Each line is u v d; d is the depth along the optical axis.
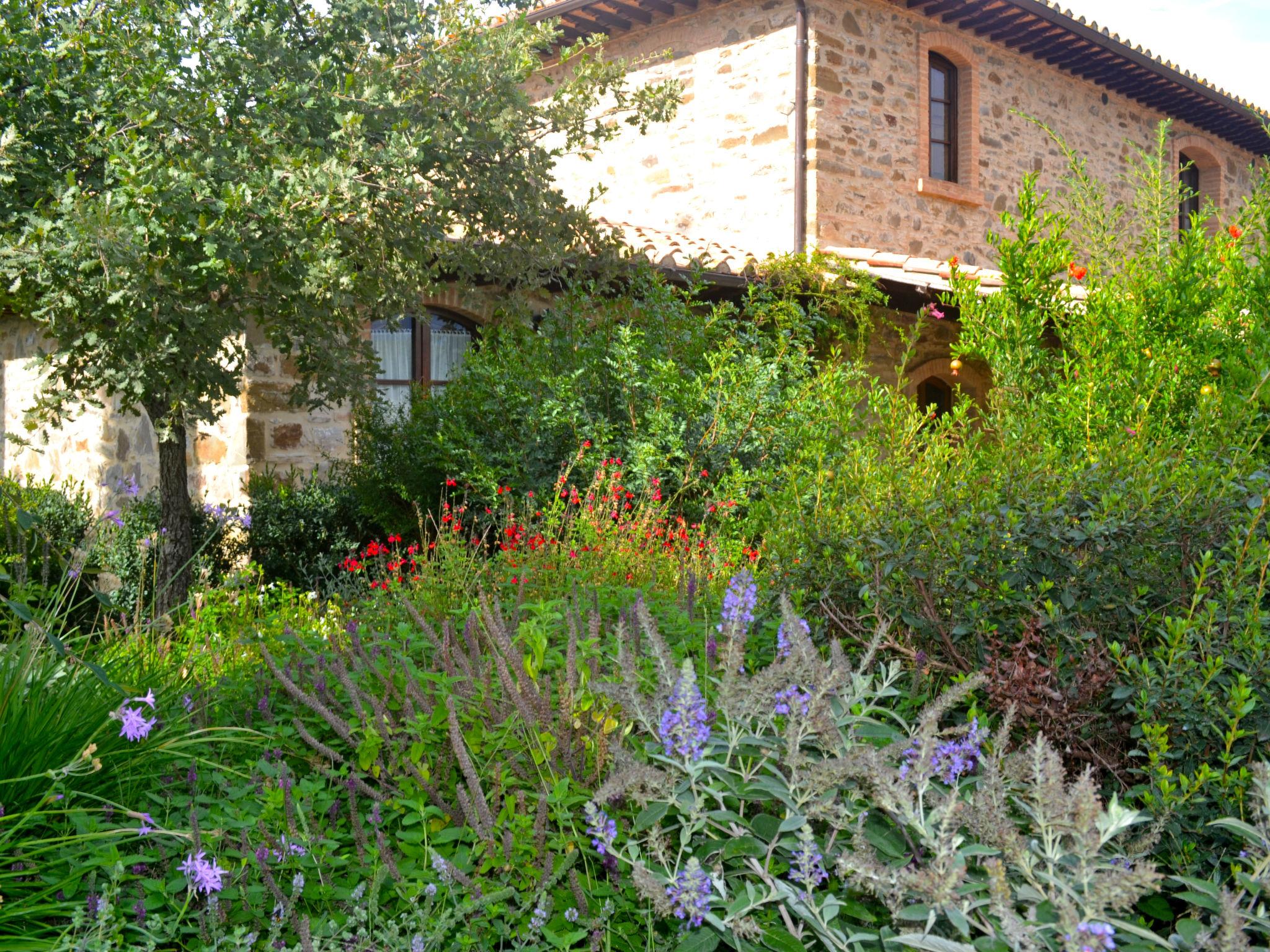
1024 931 2.09
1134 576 3.33
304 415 9.01
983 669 3.24
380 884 2.62
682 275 9.77
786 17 11.23
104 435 10.81
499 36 7.26
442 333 10.34
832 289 9.92
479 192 7.30
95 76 6.36
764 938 2.40
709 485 7.89
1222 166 16.86
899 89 12.03
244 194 5.86
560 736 3.03
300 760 3.31
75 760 2.68
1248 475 3.54
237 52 6.37
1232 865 2.58
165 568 7.31
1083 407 5.18
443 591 5.28
